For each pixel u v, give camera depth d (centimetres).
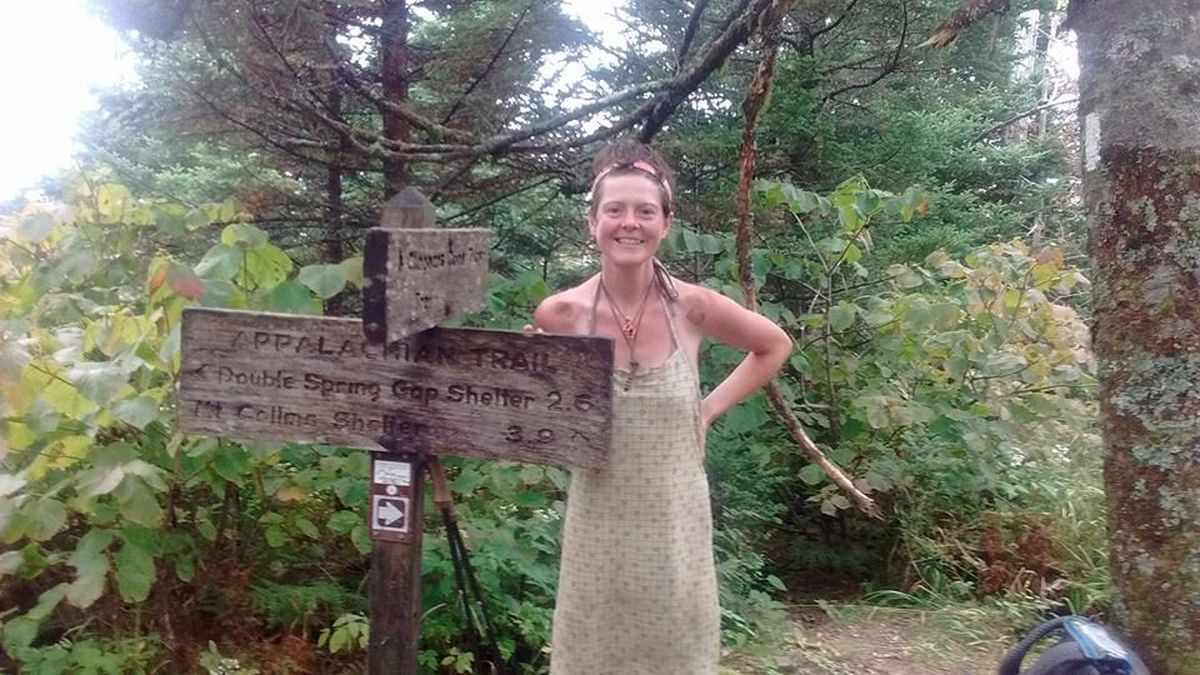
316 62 511
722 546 462
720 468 475
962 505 486
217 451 322
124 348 305
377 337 207
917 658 383
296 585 376
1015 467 508
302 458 367
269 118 529
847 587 509
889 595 457
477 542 359
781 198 479
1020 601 426
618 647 236
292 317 228
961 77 906
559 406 219
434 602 356
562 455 219
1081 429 480
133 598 301
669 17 699
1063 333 480
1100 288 295
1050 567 447
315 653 349
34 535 287
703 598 237
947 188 781
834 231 594
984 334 484
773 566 525
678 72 538
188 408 233
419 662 338
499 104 561
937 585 454
